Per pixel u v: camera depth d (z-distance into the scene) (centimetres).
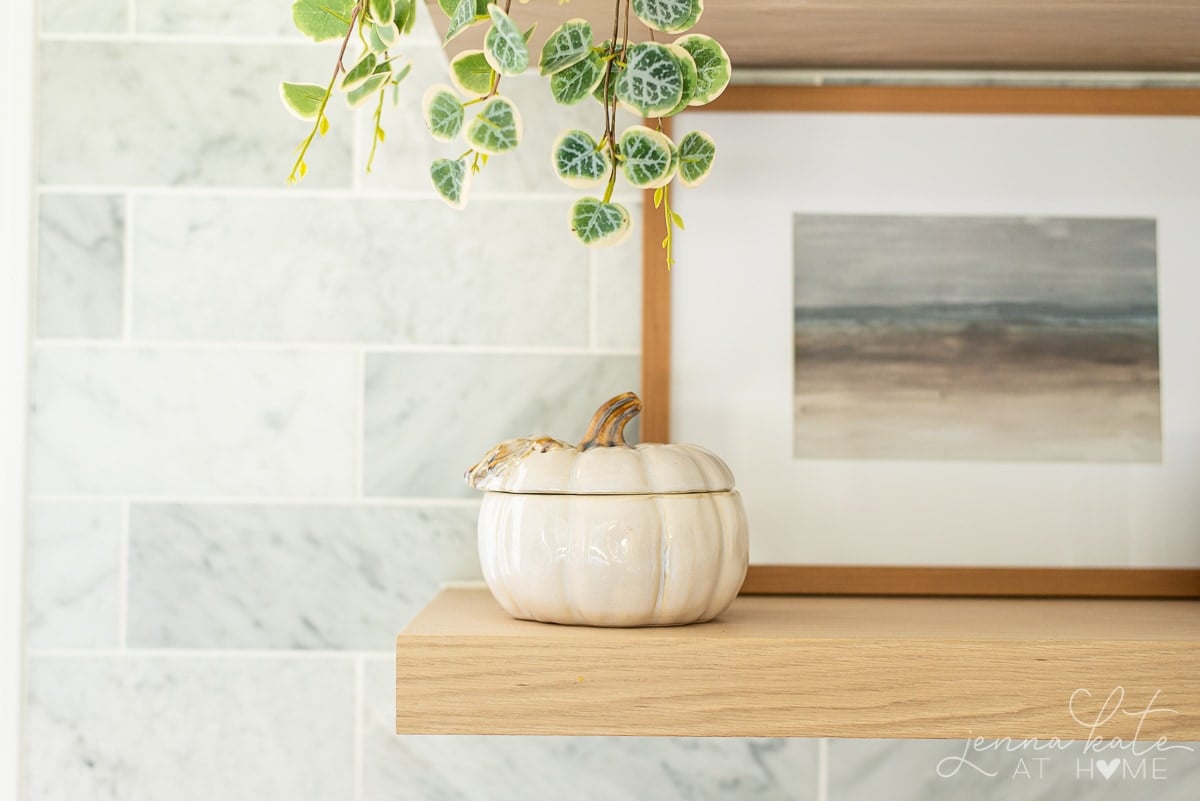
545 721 65
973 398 86
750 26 77
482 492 88
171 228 88
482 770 87
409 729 65
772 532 85
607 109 62
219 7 89
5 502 87
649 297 86
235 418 88
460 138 88
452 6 61
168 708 87
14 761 86
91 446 87
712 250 86
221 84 88
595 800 87
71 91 88
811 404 86
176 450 88
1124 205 87
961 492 85
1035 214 87
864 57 85
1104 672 64
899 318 86
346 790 87
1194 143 87
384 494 88
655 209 86
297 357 88
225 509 88
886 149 87
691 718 65
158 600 87
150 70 89
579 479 67
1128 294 86
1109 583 85
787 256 86
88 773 87
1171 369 86
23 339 87
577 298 88
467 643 65
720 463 71
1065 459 85
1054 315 86
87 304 88
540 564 66
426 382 88
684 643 65
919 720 65
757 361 86
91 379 88
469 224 88
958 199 87
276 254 88
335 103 88
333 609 87
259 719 87
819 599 84
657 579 66
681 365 86
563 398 87
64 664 87
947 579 85
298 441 88
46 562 87
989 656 65
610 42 60
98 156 88
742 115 87
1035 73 88
